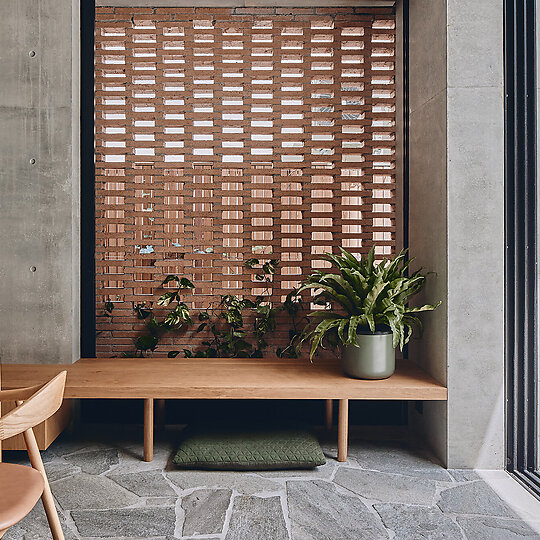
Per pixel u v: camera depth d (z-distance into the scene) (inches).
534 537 88.1
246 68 149.7
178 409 147.4
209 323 150.6
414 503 100.3
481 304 116.5
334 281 127.3
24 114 137.3
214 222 150.3
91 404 147.4
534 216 114.5
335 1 147.9
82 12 145.9
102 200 149.0
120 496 102.3
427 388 116.5
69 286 137.4
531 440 115.1
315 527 91.4
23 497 59.3
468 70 116.3
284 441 121.5
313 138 155.8
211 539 87.3
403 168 145.3
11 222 137.4
